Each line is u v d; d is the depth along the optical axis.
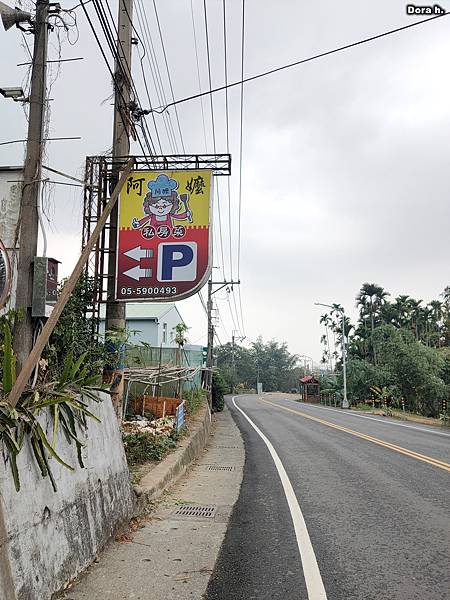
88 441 5.07
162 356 19.77
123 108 9.57
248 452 14.50
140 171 9.55
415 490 8.83
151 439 10.15
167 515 6.96
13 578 3.32
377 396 45.09
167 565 4.99
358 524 6.74
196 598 4.30
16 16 5.36
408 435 18.67
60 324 7.73
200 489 8.96
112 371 9.30
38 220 5.21
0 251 5.05
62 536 4.20
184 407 16.38
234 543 5.86
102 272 9.46
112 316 9.48
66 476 4.43
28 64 5.53
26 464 3.74
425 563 5.27
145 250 9.36
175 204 9.46
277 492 8.80
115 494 5.71
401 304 71.56
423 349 39.88
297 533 6.32
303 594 4.48
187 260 9.29
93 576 4.56
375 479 9.88
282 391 121.38
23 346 4.88
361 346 64.44
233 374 93.94
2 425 3.55
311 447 15.11
